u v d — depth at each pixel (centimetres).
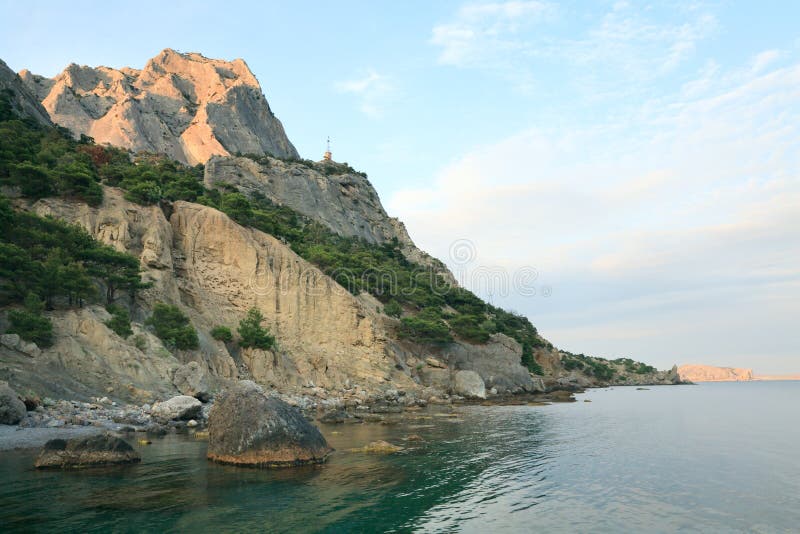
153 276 5581
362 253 12138
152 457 2122
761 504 1647
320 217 17625
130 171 7175
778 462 2377
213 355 5403
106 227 5691
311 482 1766
